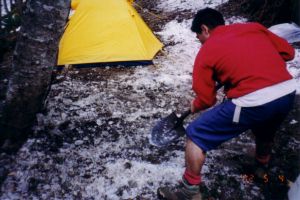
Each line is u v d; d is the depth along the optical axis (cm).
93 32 530
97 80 482
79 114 396
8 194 283
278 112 241
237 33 244
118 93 448
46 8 310
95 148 344
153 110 414
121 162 326
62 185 296
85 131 369
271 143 286
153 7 780
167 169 319
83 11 540
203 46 246
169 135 322
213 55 235
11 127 336
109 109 411
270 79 233
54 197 284
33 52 320
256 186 302
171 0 796
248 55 236
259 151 293
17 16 616
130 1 601
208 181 306
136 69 516
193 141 249
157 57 553
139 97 441
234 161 330
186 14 706
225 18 646
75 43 525
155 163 327
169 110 416
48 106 404
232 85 242
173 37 623
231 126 243
